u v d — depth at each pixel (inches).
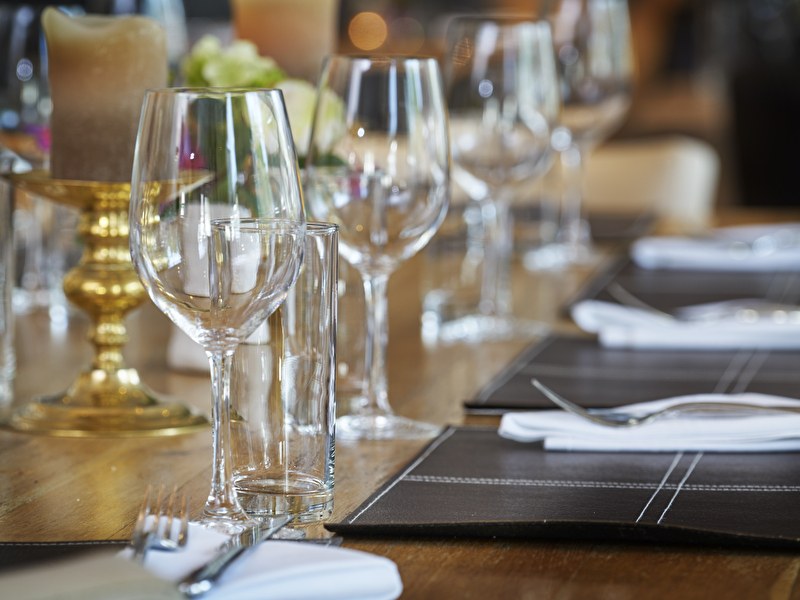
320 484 41.9
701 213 155.8
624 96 108.6
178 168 39.1
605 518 39.8
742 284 94.8
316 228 42.4
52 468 49.2
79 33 55.8
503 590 35.4
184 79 68.4
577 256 110.0
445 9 348.5
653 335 72.3
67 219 81.7
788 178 243.4
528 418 50.4
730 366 67.3
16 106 64.1
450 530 39.5
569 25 106.0
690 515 40.3
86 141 56.5
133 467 49.4
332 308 41.9
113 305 57.8
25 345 74.8
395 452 51.3
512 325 79.2
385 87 53.3
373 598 32.8
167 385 64.4
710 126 265.1
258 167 39.8
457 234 81.0
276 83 67.8
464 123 77.8
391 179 53.5
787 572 36.7
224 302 39.1
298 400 41.5
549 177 130.6
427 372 66.9
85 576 29.4
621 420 50.6
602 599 34.7
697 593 35.1
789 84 241.4
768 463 47.5
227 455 40.6
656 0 323.0
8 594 28.4
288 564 33.1
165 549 34.4
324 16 77.7
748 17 248.8
